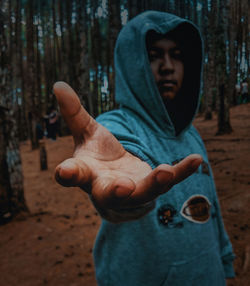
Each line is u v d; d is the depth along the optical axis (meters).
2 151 4.00
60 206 4.38
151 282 0.87
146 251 0.87
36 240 3.27
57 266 2.70
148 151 0.76
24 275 2.59
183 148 0.98
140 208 0.61
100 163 0.58
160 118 0.95
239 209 1.38
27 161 8.43
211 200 1.04
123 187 0.41
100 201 0.44
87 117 0.63
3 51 3.84
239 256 1.50
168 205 0.90
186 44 1.04
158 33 0.96
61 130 10.36
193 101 1.07
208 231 0.96
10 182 4.04
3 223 3.84
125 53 0.97
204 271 0.90
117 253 0.91
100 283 0.97
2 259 2.90
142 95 0.94
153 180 0.42
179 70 1.02
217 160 1.43
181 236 0.88
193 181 0.98
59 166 0.44
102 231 0.98
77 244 3.09
